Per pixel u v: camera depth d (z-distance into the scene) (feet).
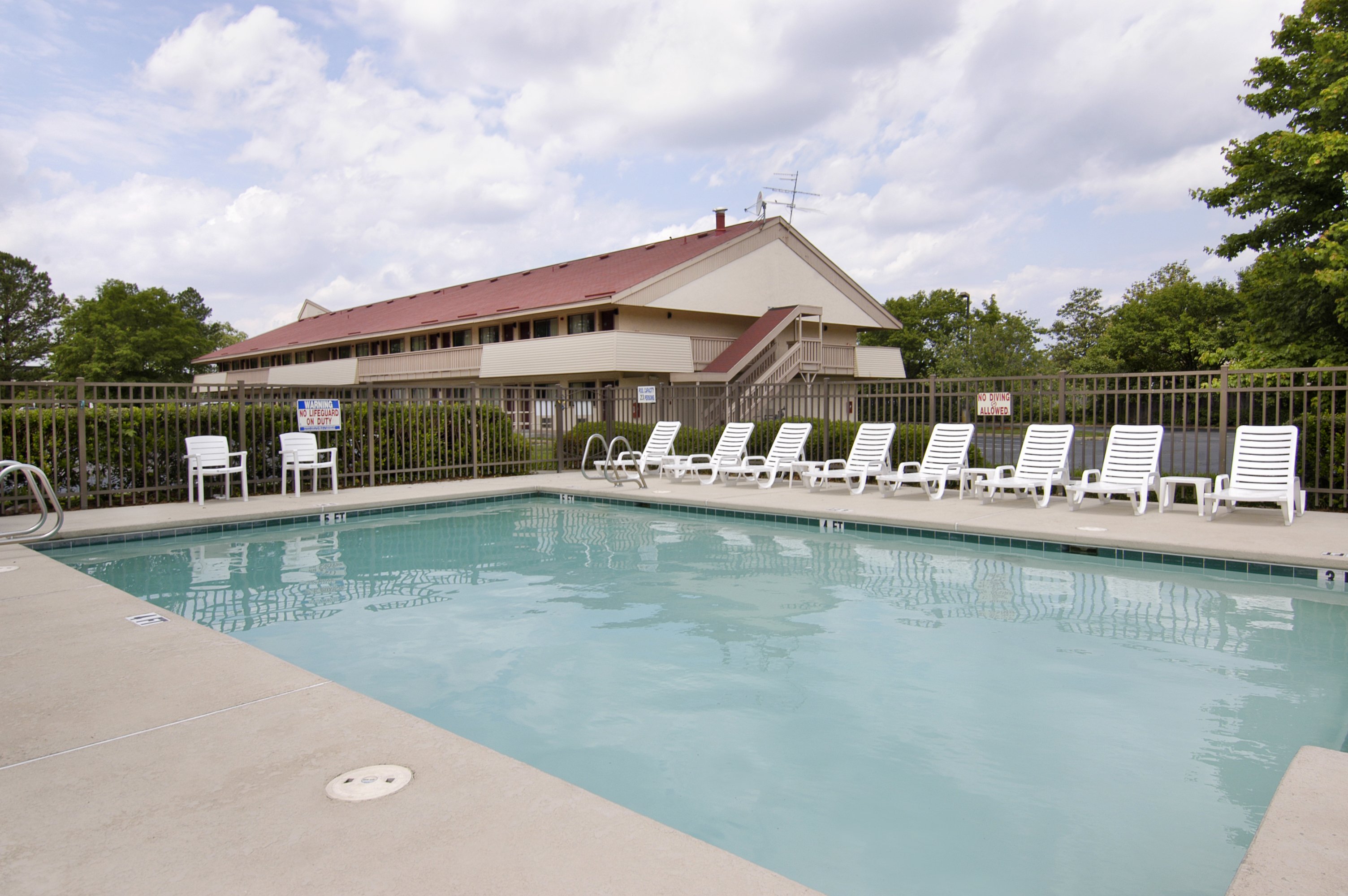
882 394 43.06
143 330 184.85
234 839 6.93
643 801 9.53
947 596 19.99
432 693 13.47
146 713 10.25
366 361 107.86
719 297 85.61
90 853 6.72
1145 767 10.39
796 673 14.32
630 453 41.52
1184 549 22.39
